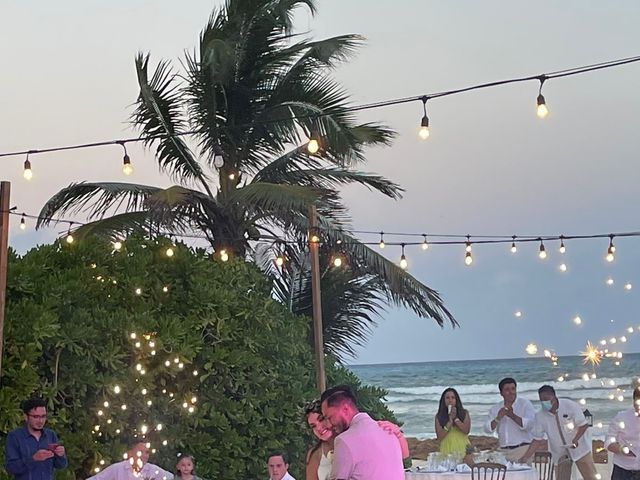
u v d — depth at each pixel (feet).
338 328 49.29
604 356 32.22
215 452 35.88
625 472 32.07
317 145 26.78
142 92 44.27
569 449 34.88
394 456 20.21
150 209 40.50
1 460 30.12
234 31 45.47
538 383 127.65
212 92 43.88
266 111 45.21
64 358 33.12
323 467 22.12
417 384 137.39
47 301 32.78
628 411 32.24
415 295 47.29
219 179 45.01
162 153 45.14
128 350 34.42
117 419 34.01
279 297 48.16
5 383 31.09
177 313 37.01
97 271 35.76
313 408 22.48
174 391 36.32
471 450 33.76
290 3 46.98
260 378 37.52
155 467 30.73
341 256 46.09
